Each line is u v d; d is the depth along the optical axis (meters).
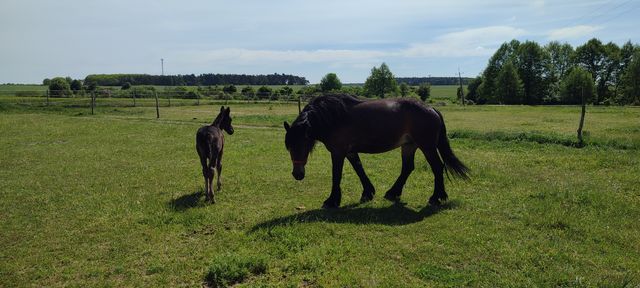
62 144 14.01
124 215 6.55
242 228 5.96
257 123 21.67
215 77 107.69
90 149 12.99
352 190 8.01
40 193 7.96
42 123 20.22
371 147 6.91
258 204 7.20
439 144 7.11
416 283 4.21
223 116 8.90
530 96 65.62
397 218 6.28
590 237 5.30
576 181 8.26
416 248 5.09
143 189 8.23
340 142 6.87
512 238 5.34
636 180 8.13
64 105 34.12
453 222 5.98
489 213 6.41
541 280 4.19
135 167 10.30
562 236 5.40
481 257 4.81
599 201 6.71
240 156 11.62
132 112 29.73
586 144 13.05
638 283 4.12
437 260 4.78
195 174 9.48
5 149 13.05
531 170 9.44
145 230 5.90
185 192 8.02
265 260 4.61
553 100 63.91
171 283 4.37
